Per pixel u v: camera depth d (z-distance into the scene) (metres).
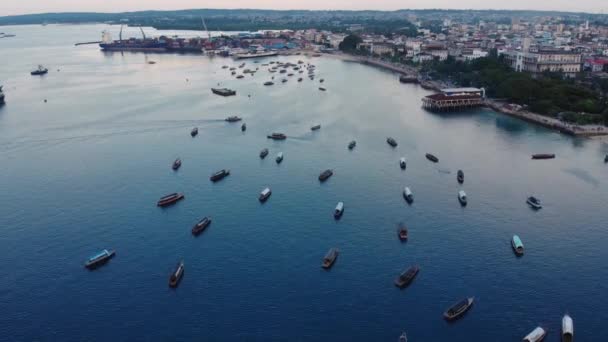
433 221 185.00
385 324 133.62
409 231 178.00
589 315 136.50
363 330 131.75
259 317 136.38
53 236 176.38
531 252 164.75
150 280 151.62
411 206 196.88
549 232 177.12
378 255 163.25
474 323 133.62
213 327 133.12
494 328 132.12
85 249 168.38
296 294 145.00
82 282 151.25
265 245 169.50
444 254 163.88
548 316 136.38
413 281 149.88
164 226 182.38
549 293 145.12
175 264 159.25
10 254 165.75
